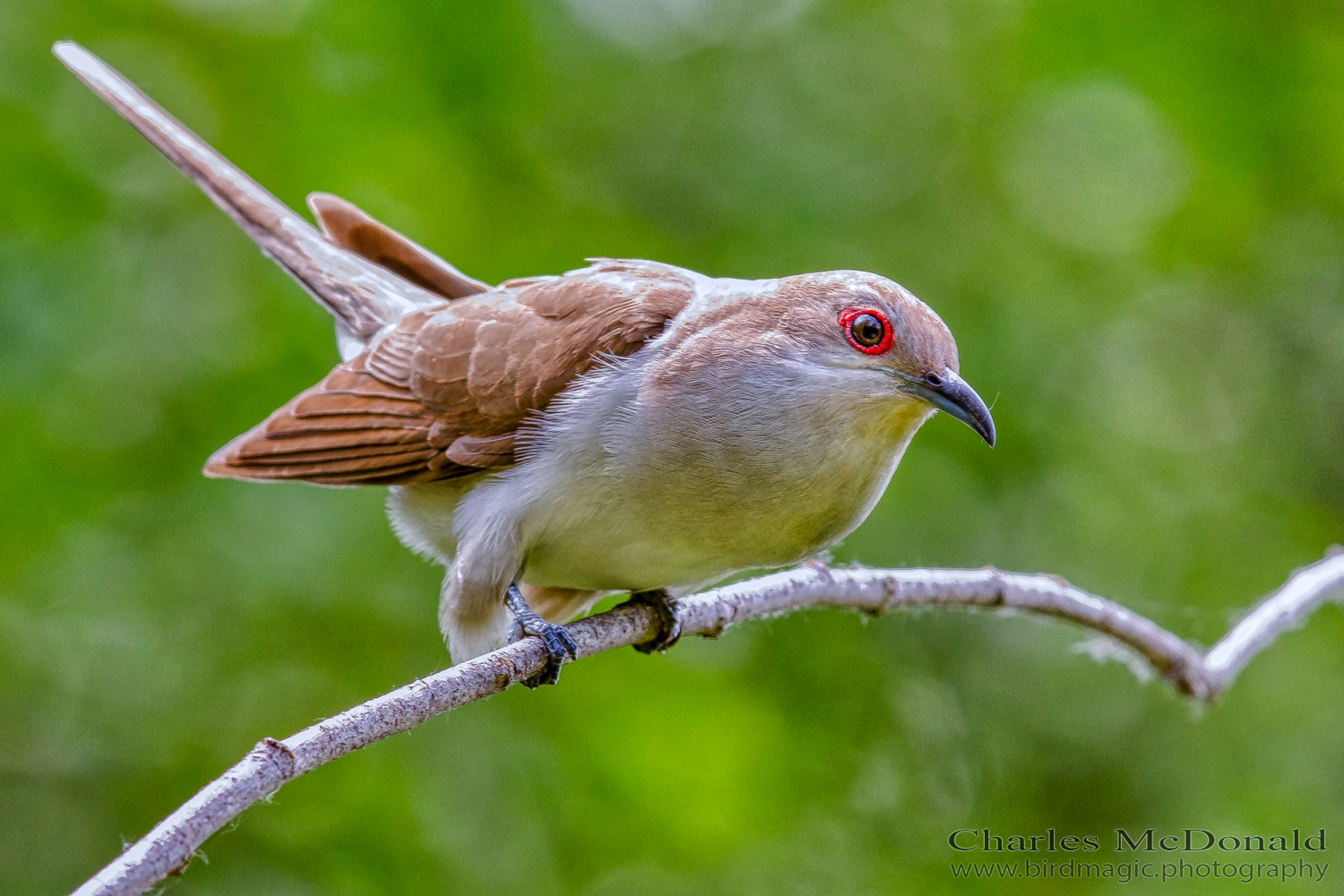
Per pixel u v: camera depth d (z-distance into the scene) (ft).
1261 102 44.21
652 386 23.30
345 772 36.37
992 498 41.93
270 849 35.63
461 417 25.14
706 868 36.04
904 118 45.80
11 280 36.83
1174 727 42.86
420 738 36.63
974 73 46.11
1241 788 41.39
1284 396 47.24
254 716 36.63
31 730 36.45
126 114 29.99
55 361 36.60
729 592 25.05
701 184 44.32
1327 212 46.16
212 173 29.81
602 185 43.68
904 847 39.17
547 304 25.48
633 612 24.45
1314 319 46.96
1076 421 43.98
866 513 24.23
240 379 37.47
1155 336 46.68
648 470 22.99
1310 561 44.91
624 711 36.32
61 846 36.09
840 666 40.60
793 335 23.21
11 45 38.75
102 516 36.52
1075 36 44.42
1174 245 45.73
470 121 42.04
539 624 23.24
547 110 43.65
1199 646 42.80
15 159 37.96
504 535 24.02
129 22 39.47
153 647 36.45
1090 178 45.85
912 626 42.55
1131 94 44.93
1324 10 44.73
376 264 29.66
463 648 24.52
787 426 22.71
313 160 39.04
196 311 38.52
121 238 38.50
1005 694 42.91
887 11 46.68
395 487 26.81
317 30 40.16
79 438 36.55
